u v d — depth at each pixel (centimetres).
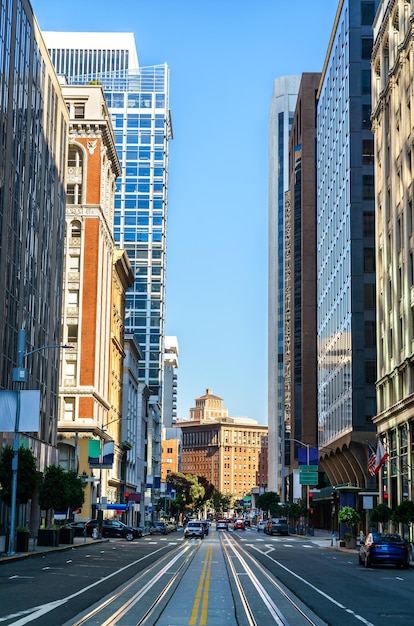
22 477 4619
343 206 9812
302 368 14550
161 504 17838
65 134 8338
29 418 4072
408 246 6375
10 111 5744
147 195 18812
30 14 6494
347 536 6328
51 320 7538
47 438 7281
